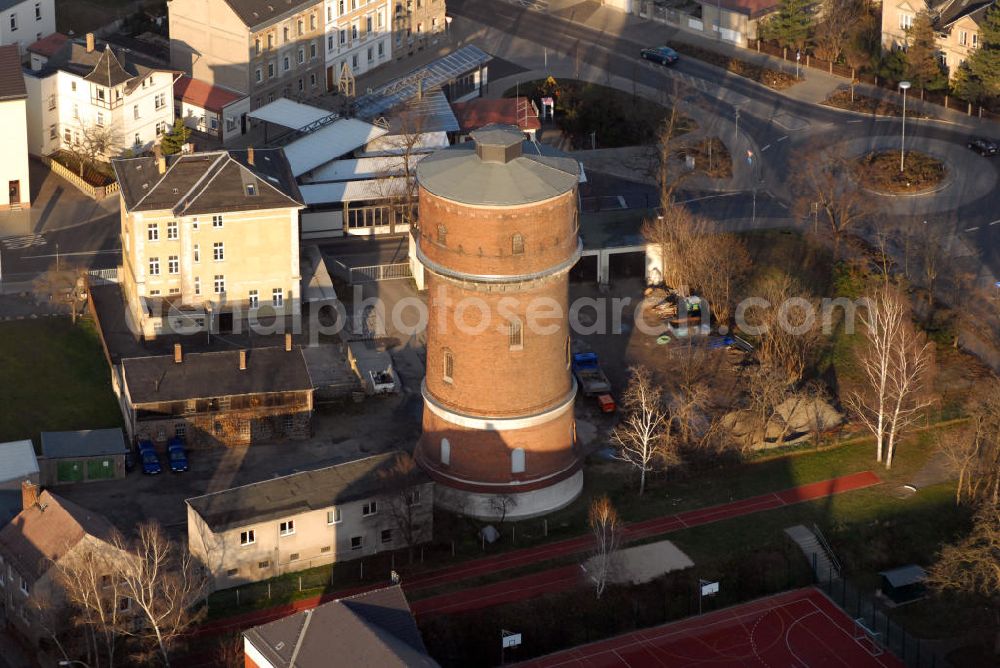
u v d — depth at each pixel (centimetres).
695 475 17900
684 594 16300
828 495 17700
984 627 16138
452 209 15900
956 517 17438
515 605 15912
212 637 15400
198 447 18112
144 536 15662
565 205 16075
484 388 16612
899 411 17912
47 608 15150
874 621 16200
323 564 16425
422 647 13888
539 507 17138
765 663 15575
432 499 16662
